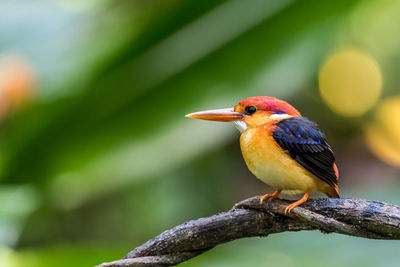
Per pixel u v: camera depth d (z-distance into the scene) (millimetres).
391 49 15594
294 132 5508
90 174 7461
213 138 7078
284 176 5516
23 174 7953
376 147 16703
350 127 16906
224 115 6109
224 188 13414
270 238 8617
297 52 7281
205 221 4504
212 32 7852
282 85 7094
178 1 7973
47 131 7938
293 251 8047
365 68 16422
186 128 7199
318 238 8312
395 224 4113
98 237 11992
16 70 9055
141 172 7102
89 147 7598
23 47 10008
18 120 8570
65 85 8922
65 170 7809
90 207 11898
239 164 14383
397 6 12836
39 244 11219
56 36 10133
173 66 7824
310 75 7164
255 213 4539
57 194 8312
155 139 7277
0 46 10180
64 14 10703
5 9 10914
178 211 12406
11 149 8031
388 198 9492
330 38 7383
